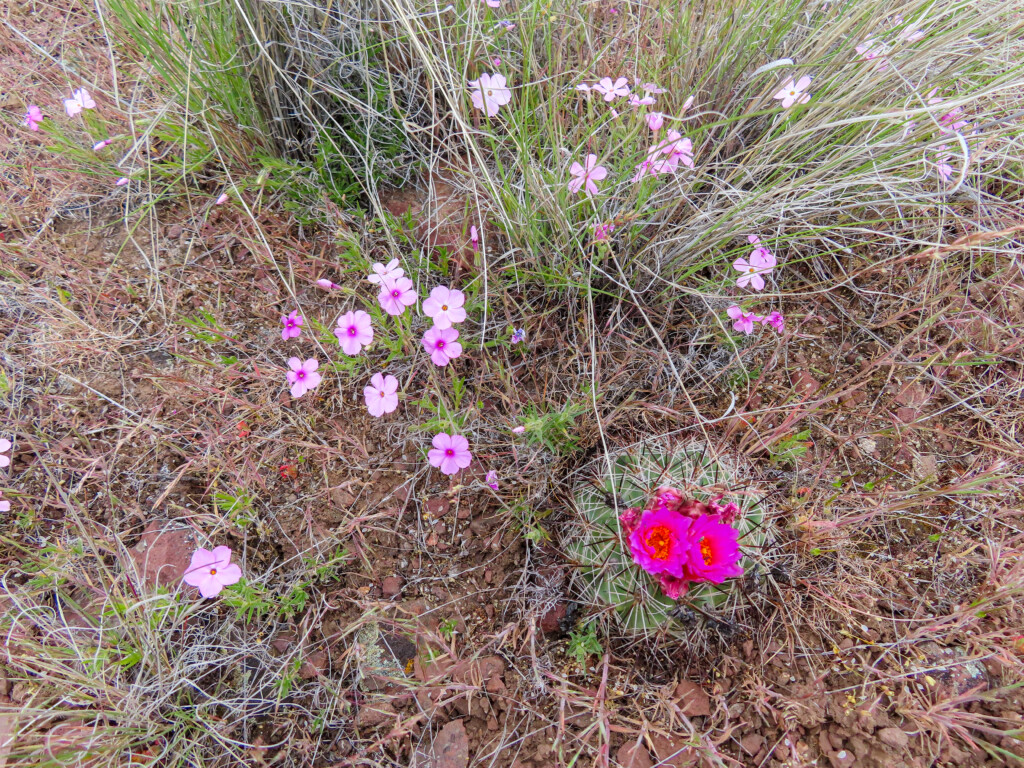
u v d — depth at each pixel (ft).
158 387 1.59
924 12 1.47
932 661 1.34
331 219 1.76
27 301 1.65
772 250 1.75
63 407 1.56
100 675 1.26
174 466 1.52
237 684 1.34
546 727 1.31
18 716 1.22
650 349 1.63
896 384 1.62
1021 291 1.69
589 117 1.68
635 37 1.81
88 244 1.75
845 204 1.69
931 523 1.48
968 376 1.62
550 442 1.50
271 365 1.63
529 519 1.46
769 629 1.38
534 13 1.63
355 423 1.59
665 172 1.53
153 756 1.26
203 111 1.59
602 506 1.39
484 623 1.41
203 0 1.56
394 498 1.51
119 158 1.82
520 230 1.61
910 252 1.71
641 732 1.24
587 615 1.38
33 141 1.87
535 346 1.65
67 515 1.44
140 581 1.37
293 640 1.38
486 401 1.61
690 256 1.61
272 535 1.47
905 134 1.55
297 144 1.84
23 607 1.33
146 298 1.69
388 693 1.34
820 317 1.71
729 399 1.60
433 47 1.70
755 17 1.63
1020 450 1.53
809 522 1.40
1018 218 1.69
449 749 1.30
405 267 1.69
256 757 1.26
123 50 1.88
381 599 1.42
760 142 1.61
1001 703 1.29
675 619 1.33
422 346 1.63
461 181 1.82
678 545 1.18
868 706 1.31
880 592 1.42
